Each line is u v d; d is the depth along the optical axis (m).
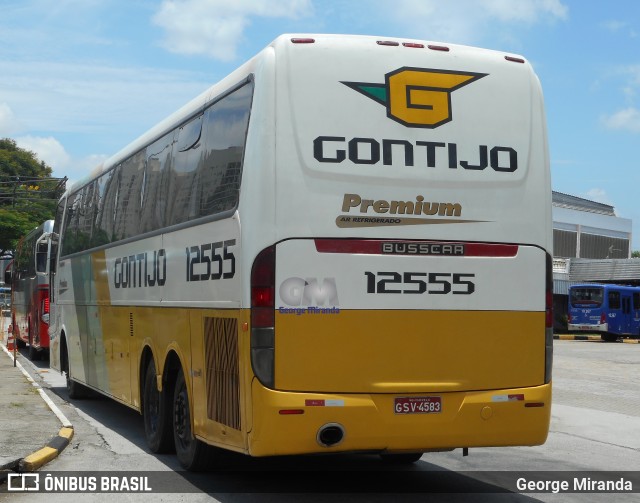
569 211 60.59
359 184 7.21
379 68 7.38
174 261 9.18
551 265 7.79
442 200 7.41
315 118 7.20
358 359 7.14
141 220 10.60
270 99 7.18
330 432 7.08
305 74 7.23
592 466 9.78
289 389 7.01
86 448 10.33
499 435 7.50
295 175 7.12
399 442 7.21
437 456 10.20
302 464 9.52
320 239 7.12
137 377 10.63
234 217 7.48
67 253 15.27
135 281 10.77
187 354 8.70
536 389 7.61
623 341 44.75
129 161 11.45
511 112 7.71
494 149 7.61
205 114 8.59
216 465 8.82
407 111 7.39
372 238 7.22
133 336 10.85
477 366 7.44
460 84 7.58
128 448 10.40
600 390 18.11
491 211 7.56
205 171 8.41
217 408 7.84
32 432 10.60
